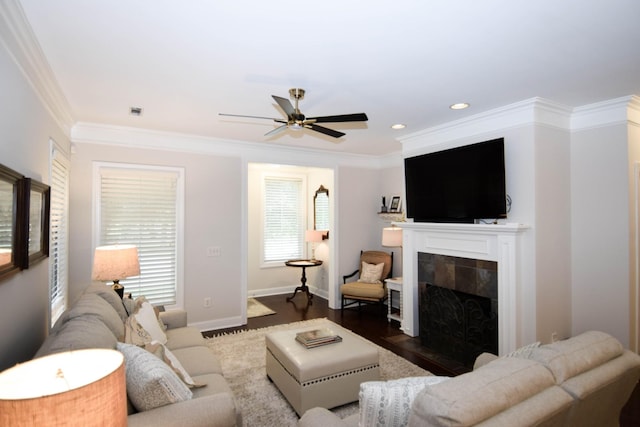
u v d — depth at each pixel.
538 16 1.81
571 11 1.76
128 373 1.63
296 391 2.54
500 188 3.29
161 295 4.34
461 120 3.69
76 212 3.84
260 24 1.87
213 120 3.71
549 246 3.30
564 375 1.43
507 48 2.16
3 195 1.73
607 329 3.29
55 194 3.12
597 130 3.33
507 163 3.38
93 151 3.93
